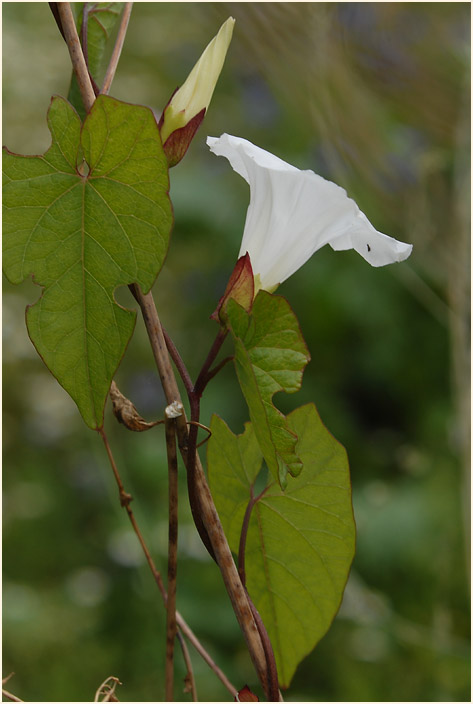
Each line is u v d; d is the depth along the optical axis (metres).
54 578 1.62
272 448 0.58
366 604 1.20
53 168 0.58
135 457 1.58
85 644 1.43
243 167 0.60
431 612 1.38
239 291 0.60
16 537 1.68
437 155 1.26
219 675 0.65
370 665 1.33
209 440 0.63
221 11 1.19
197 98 0.60
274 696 0.60
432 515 1.47
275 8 1.16
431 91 1.26
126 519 1.33
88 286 0.58
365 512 1.52
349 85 1.24
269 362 0.58
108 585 1.54
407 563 1.44
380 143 1.30
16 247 0.58
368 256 0.61
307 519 0.63
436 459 1.61
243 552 0.62
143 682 1.36
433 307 1.51
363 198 1.35
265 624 0.64
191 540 1.41
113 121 0.57
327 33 1.18
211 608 1.38
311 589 0.64
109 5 0.65
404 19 1.21
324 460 0.62
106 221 0.58
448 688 1.28
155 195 0.57
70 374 0.58
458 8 1.24
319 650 1.38
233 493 0.64
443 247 1.30
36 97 1.74
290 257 0.60
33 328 0.58
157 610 1.36
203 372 0.60
